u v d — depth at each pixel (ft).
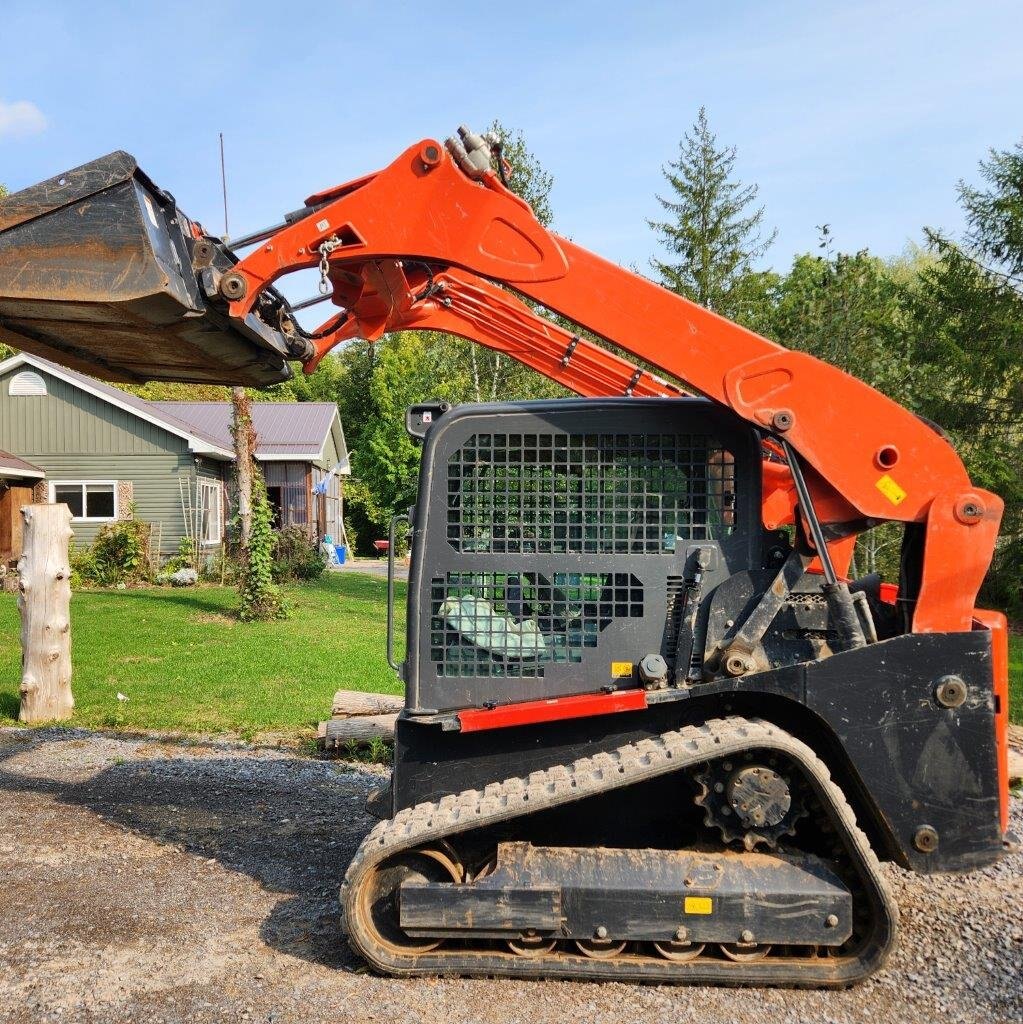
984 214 58.39
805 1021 11.39
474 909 12.10
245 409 63.05
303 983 12.28
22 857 17.17
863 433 12.59
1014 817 20.13
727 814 12.35
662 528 13.08
